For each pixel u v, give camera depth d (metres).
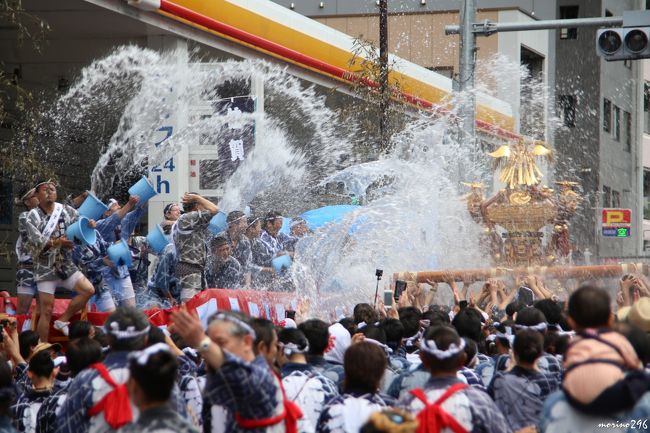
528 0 59.53
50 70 27.16
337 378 8.92
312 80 30.84
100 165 27.20
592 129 63.75
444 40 53.06
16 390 9.95
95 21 23.59
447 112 29.36
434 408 7.43
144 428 6.25
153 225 24.22
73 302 14.31
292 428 7.01
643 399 6.78
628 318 8.83
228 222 17.47
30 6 22.38
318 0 54.94
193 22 24.70
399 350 11.30
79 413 7.50
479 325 11.06
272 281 18.17
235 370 6.65
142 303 17.33
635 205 70.75
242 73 25.06
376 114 29.11
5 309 15.49
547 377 9.14
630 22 20.67
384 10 26.67
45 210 14.12
